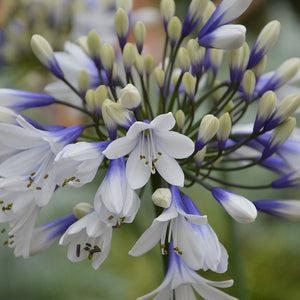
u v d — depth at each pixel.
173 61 0.42
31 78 0.58
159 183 0.41
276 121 0.40
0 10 0.55
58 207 0.58
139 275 0.61
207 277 0.60
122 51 0.43
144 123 0.37
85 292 0.59
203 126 0.39
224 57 0.57
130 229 0.54
